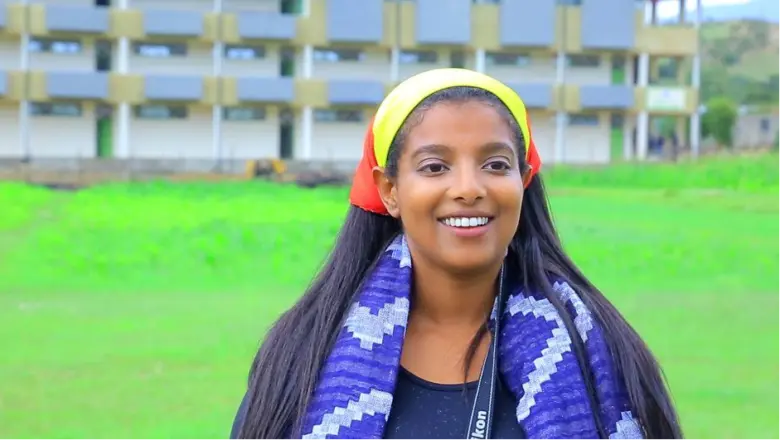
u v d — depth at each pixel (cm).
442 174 171
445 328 180
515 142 176
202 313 824
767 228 1320
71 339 713
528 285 180
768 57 6450
